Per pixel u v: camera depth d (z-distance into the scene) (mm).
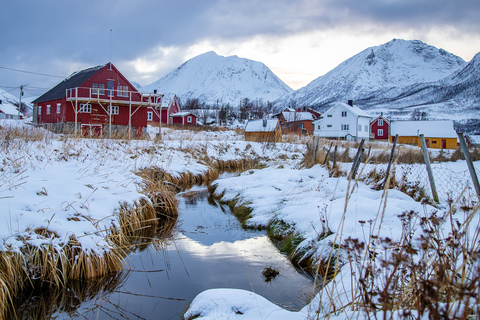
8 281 4777
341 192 8891
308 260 5973
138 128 31891
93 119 29891
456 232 2744
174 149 19547
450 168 12594
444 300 2863
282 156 25281
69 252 5457
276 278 5566
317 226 6707
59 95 31516
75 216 6203
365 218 6395
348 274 4398
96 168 9914
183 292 5129
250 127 49062
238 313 3754
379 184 9422
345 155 16141
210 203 11680
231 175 18953
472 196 7449
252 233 8148
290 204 9141
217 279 5562
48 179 7828
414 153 17641
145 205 8680
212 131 51375
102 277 5559
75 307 4734
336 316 3148
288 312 3658
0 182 6812
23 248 5090
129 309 4652
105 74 30391
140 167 12734
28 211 5852
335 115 62250
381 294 2404
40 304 4789
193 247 7180
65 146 12047
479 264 2229
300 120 69812
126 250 6883
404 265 2791
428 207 6676
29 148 10609
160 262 6316
